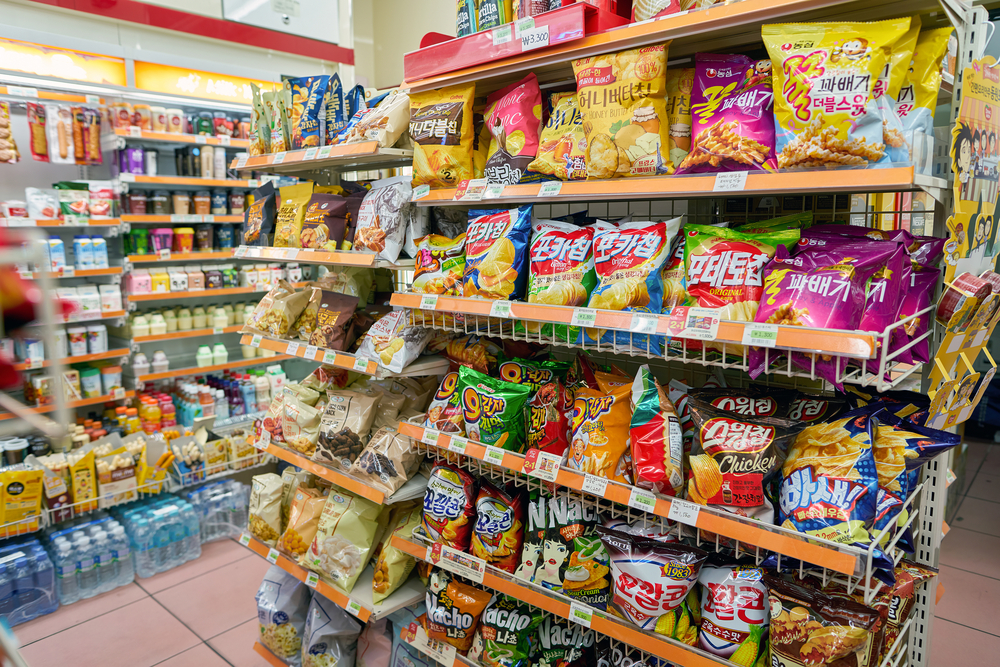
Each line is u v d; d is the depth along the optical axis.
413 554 2.02
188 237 4.16
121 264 3.95
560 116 1.65
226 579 3.27
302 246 2.29
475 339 2.11
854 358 1.18
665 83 1.43
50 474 3.22
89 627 2.84
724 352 1.37
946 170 1.60
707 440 1.37
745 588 1.40
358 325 2.35
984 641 2.54
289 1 4.30
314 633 2.35
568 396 1.80
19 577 2.89
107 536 3.16
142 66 3.75
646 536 1.53
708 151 1.35
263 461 4.09
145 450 3.55
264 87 4.30
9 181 3.67
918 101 1.23
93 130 3.72
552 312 1.59
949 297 1.26
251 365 4.69
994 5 2.84
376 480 2.08
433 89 1.88
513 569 1.82
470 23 1.79
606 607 1.60
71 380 3.63
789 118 1.22
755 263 1.35
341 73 4.69
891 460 1.26
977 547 3.36
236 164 2.59
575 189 1.54
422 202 1.92
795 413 1.46
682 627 1.46
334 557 2.23
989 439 5.12
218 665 2.57
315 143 2.31
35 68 3.36
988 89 1.36
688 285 1.43
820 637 1.24
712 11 1.31
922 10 1.27
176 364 4.35
